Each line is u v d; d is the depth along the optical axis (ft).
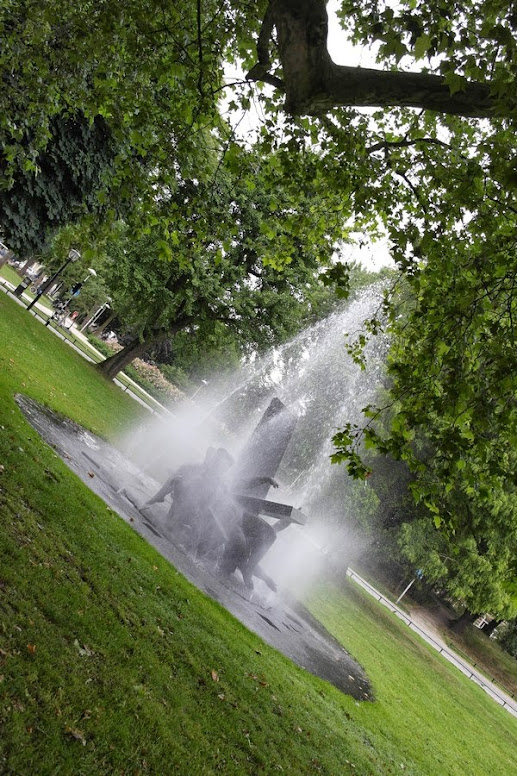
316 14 13.83
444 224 21.03
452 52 15.71
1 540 18.56
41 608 16.88
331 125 22.24
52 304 181.47
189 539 36.22
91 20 23.45
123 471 42.98
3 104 27.48
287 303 91.40
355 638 61.77
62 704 13.99
